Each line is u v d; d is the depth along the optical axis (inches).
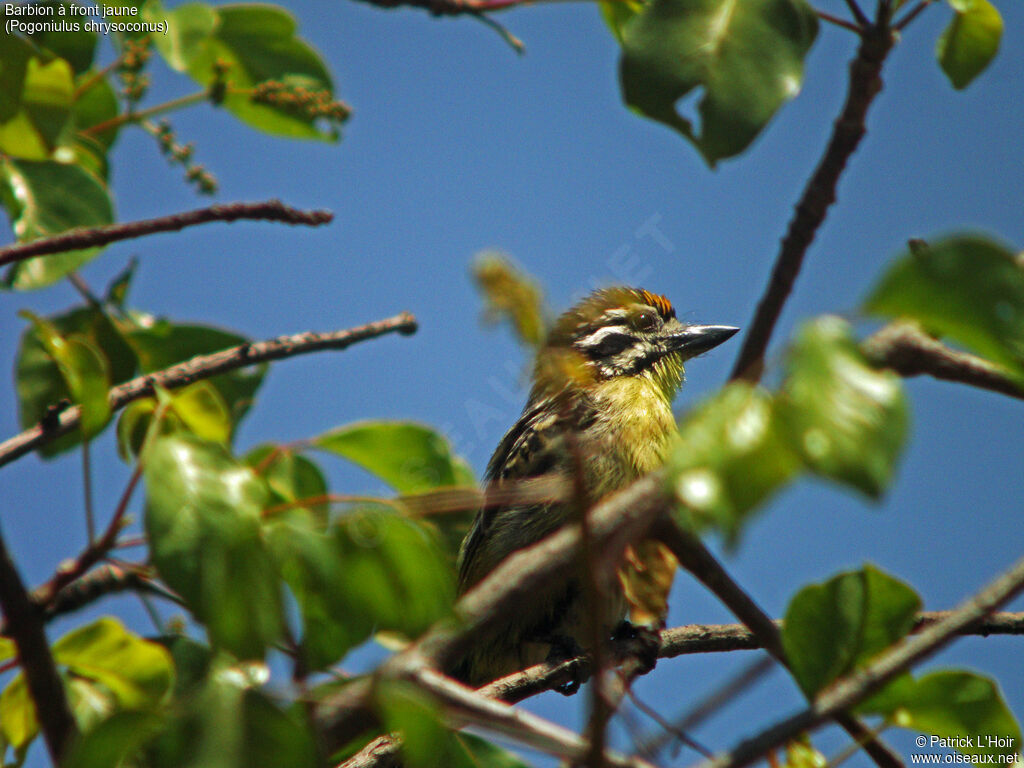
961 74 252.1
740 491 119.5
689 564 190.2
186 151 334.0
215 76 334.6
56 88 270.1
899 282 125.1
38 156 271.7
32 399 319.0
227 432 235.5
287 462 273.9
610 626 376.8
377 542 183.8
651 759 160.4
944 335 127.4
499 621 177.6
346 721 171.5
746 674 164.1
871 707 203.3
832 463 114.7
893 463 115.0
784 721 170.1
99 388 207.6
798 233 174.6
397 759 227.9
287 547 180.2
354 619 182.9
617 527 171.3
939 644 170.1
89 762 154.6
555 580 177.5
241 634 167.8
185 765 155.3
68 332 326.3
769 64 188.9
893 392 118.1
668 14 191.8
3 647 211.6
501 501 212.7
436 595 182.5
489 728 160.9
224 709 159.2
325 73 343.3
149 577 218.5
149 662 211.6
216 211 250.7
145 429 237.6
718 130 187.2
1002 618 292.2
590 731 155.3
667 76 188.2
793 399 119.4
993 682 201.2
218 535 170.9
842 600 193.5
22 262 296.4
